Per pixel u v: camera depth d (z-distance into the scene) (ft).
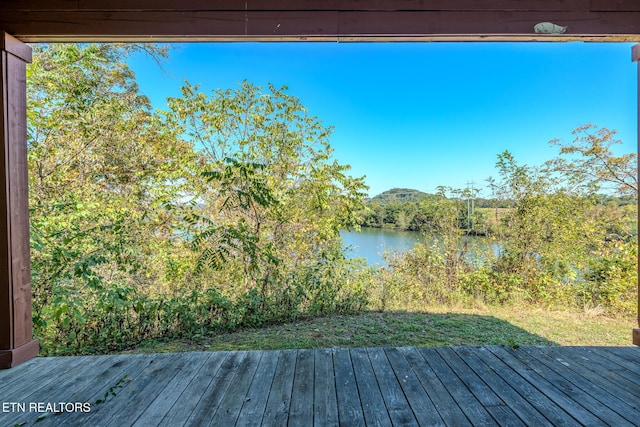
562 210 14.66
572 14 7.04
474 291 14.89
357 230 15.75
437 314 12.93
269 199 12.55
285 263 13.87
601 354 7.36
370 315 12.82
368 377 6.25
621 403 5.27
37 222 10.53
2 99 6.82
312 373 6.44
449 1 7.08
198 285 13.07
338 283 13.57
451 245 15.61
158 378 6.25
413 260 15.53
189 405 5.28
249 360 7.09
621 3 7.06
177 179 14.43
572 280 14.40
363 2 7.11
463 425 4.67
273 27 7.10
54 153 12.70
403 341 9.72
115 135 13.84
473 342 9.64
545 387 5.82
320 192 14.82
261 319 11.85
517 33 7.03
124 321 10.52
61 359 7.16
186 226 13.79
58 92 12.59
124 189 14.34
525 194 15.08
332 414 4.99
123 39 7.14
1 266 6.82
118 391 5.75
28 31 6.91
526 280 14.88
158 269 13.19
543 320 12.16
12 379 6.22
